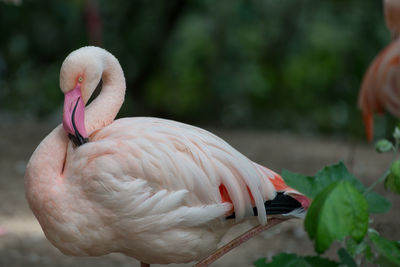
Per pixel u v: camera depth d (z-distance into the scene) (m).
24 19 17.72
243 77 19.62
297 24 19.00
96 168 3.98
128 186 3.96
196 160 4.15
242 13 18.58
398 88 4.38
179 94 19.72
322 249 2.68
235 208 4.19
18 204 8.22
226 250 4.25
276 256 3.28
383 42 16.39
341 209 2.70
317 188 3.28
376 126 11.77
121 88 4.57
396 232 5.66
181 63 19.94
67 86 4.27
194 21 20.11
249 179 4.18
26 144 12.76
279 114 19.52
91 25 12.27
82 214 4.02
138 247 4.15
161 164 4.05
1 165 10.51
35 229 7.23
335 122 18.62
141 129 4.21
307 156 12.55
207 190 4.13
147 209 3.99
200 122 20.03
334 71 18.72
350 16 17.45
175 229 4.10
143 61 19.36
